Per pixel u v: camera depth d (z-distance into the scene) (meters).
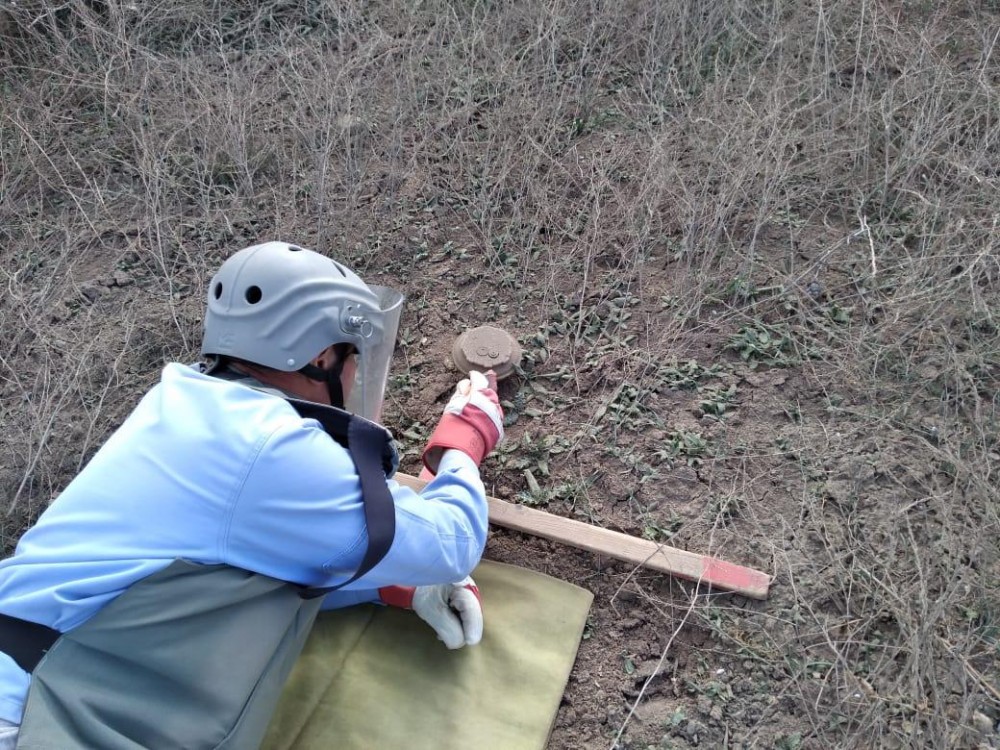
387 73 3.72
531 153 3.26
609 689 2.10
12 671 1.48
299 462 1.52
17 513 2.54
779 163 2.88
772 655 2.09
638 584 2.24
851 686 2.00
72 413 2.76
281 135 3.57
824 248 2.88
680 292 2.80
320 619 2.19
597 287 2.89
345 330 1.71
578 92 3.46
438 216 3.20
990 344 2.54
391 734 1.99
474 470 2.04
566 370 2.67
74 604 1.47
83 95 3.83
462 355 2.66
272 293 1.66
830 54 3.34
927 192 2.94
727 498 2.34
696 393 2.57
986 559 2.15
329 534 1.55
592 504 2.39
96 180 3.53
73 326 3.02
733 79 3.43
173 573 1.48
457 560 1.80
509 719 2.02
